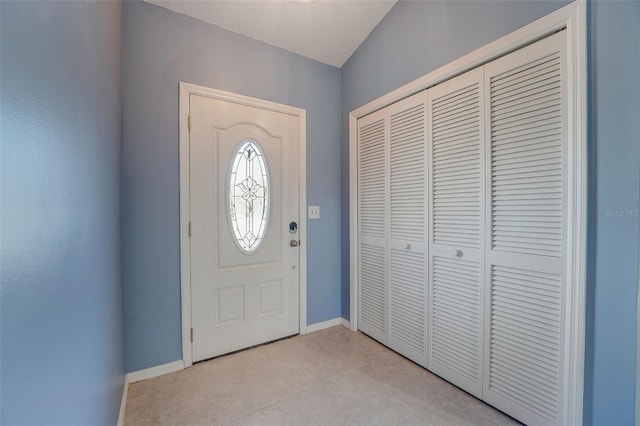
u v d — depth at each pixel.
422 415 1.49
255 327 2.23
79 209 0.78
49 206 0.57
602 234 1.15
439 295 1.81
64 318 0.65
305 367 1.93
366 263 2.42
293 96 2.38
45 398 0.54
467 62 1.59
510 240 1.45
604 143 1.13
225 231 2.09
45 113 0.55
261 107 2.23
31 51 0.49
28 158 0.48
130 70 1.73
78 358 0.74
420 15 1.87
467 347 1.65
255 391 1.68
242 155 2.16
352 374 1.85
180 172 1.90
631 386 1.09
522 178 1.39
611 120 1.11
